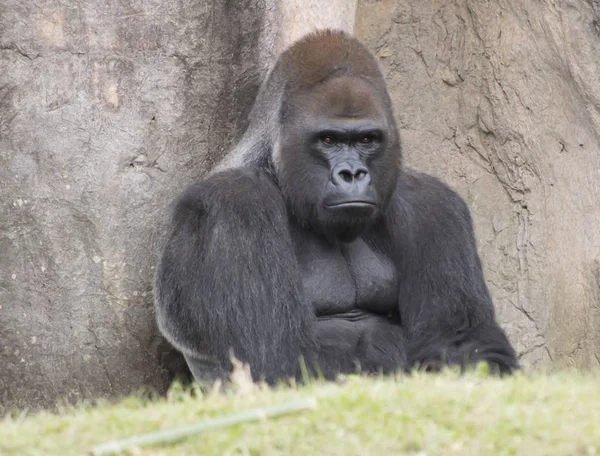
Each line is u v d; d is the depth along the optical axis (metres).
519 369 21.17
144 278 25.66
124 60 25.52
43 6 24.94
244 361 19.97
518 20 29.03
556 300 28.19
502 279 28.94
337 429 13.85
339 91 21.06
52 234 25.12
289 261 20.58
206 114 26.36
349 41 22.09
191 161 26.23
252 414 14.15
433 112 29.67
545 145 28.80
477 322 21.92
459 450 13.15
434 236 22.16
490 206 29.36
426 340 21.58
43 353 25.14
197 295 20.58
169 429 14.08
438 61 29.61
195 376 22.25
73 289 25.23
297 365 19.98
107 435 14.17
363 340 21.31
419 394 14.88
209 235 20.58
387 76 29.67
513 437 13.49
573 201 28.34
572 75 28.44
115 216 25.42
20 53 24.84
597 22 28.39
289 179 21.33
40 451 13.62
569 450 13.14
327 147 21.02
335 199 20.39
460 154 29.58
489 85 29.28
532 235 28.75
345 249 22.02
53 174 25.08
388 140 21.45
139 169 25.67
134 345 25.62
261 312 20.06
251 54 26.36
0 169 24.84
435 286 21.89
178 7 25.95
